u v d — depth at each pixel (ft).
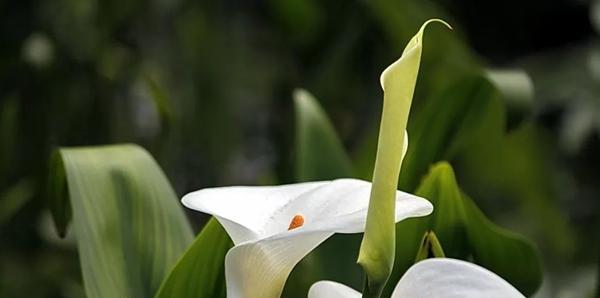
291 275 6.63
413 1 8.80
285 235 4.43
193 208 4.64
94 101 10.55
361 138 11.27
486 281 4.36
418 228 5.44
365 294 4.46
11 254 10.59
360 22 10.46
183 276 5.16
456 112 5.94
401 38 9.15
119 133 10.66
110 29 10.44
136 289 5.31
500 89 5.96
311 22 10.36
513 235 5.54
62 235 5.79
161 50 11.29
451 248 5.54
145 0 10.82
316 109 6.12
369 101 11.25
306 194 4.70
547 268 10.91
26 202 10.27
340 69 10.98
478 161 9.52
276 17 10.44
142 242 5.41
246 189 4.75
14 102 10.06
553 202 9.87
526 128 9.09
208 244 5.14
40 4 10.62
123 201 5.43
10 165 10.34
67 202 5.74
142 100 11.28
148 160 5.56
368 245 4.43
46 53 10.30
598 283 6.25
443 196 5.46
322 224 4.42
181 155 11.25
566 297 10.14
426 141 5.90
